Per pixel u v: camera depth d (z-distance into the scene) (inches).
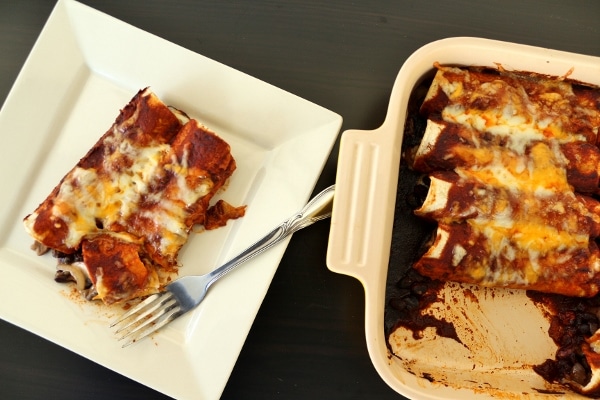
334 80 23.8
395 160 21.4
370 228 20.5
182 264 22.4
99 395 22.4
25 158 22.5
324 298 22.7
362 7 24.2
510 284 21.8
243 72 23.5
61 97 22.8
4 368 22.3
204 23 23.9
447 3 24.4
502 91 22.1
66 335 21.4
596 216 21.5
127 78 22.9
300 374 22.4
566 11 24.5
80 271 21.7
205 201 21.9
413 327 22.8
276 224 22.1
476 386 21.9
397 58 24.0
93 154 21.7
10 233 22.4
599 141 22.6
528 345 22.8
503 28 24.4
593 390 21.6
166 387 21.0
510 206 21.3
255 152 23.0
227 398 22.2
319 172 22.1
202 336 21.5
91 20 22.3
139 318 21.5
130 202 21.5
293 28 24.0
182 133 21.7
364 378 22.4
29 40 23.8
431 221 22.4
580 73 22.3
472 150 21.7
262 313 22.6
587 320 22.7
